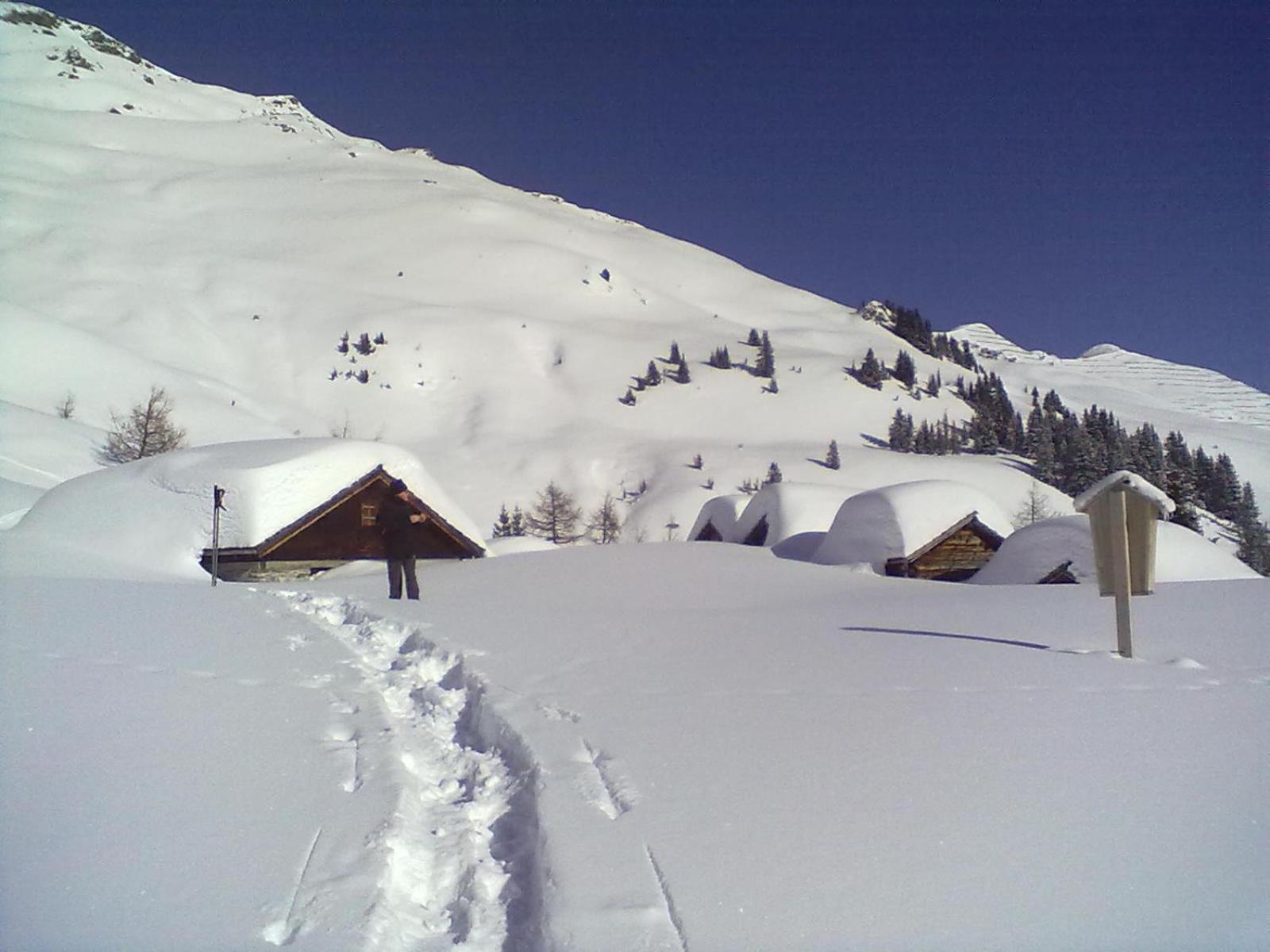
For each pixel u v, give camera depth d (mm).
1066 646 10078
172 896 3945
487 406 189750
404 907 4273
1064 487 145750
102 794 4980
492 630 11586
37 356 69188
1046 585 17641
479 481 151500
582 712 7195
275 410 151250
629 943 3646
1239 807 4922
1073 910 3830
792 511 38188
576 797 5301
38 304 170375
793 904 3943
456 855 4930
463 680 8898
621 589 18641
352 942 3627
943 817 4863
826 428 194750
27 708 6371
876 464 158125
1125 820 4770
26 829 4469
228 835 4609
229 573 25031
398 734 6965
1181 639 10422
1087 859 4320
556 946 3656
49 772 5215
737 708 7281
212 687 7574
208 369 172625
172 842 4484
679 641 10672
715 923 3793
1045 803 5043
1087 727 6531
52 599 11609
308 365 189000
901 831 4695
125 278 195000
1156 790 5207
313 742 6293
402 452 29062
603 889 4113
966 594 16344
